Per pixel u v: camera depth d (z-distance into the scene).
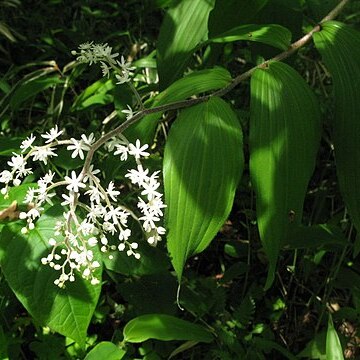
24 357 0.39
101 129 0.49
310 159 0.28
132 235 0.37
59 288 0.30
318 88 0.55
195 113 0.27
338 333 0.39
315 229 0.39
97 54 0.30
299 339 0.44
